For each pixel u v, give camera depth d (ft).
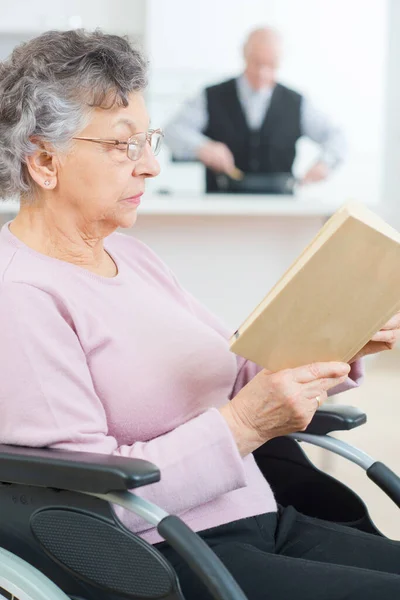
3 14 21.62
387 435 12.55
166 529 3.70
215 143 18.93
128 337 4.66
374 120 22.52
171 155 19.04
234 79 19.11
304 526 4.97
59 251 4.72
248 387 4.32
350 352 4.14
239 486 4.25
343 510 5.30
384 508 9.53
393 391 15.44
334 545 4.78
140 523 4.19
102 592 4.00
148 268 5.47
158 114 22.16
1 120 4.50
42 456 3.88
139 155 4.53
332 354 4.15
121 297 4.76
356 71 22.34
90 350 4.49
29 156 4.51
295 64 22.33
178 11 21.74
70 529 3.94
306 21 22.07
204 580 3.62
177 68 21.94
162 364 4.69
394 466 11.04
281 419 4.24
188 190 21.50
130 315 4.73
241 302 15.60
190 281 15.51
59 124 4.38
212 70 21.94
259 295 15.53
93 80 4.36
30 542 4.07
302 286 3.84
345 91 22.43
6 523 4.11
